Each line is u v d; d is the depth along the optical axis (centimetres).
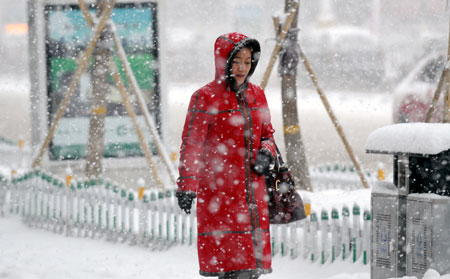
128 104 3003
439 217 1552
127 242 2586
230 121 1555
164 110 3553
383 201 1634
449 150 1579
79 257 2358
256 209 1571
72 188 2764
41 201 2891
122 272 2141
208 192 1574
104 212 2681
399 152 1576
